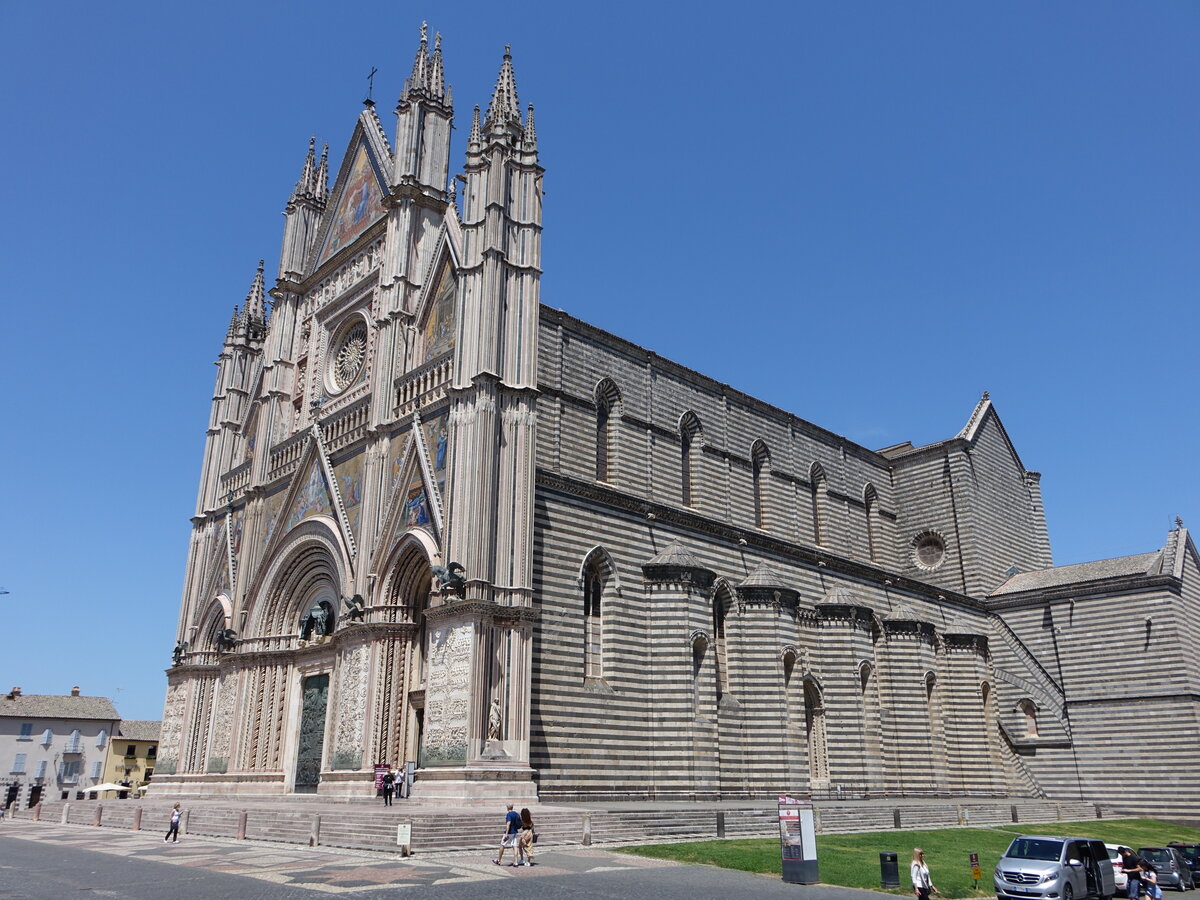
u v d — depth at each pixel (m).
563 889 24.42
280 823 38.00
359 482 53.34
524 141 51.91
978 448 81.88
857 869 31.75
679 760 48.50
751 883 27.75
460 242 52.28
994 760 69.75
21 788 105.12
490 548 43.50
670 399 61.34
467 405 46.12
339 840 34.84
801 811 29.25
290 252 69.94
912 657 65.44
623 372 58.31
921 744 63.75
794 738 55.41
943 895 29.06
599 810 37.44
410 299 55.91
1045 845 30.97
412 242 57.25
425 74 61.78
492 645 41.94
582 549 49.09
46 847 37.41
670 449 60.06
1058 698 70.88
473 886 24.53
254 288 76.00
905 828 45.72
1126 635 69.06
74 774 109.62
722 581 57.19
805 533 69.38
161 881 25.48
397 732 46.50
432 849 32.03
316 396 63.06
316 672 55.16
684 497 61.25
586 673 48.16
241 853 32.78
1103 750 67.81
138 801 56.62
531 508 45.41
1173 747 65.06
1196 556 73.62
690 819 38.72
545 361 52.66
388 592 48.53
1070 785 68.56
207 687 63.22
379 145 63.69
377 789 42.44
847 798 57.12
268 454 64.81
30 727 108.31
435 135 60.62
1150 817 64.69
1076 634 71.50
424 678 47.66
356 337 61.94
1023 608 74.75
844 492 75.25
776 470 68.38
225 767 57.97
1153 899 32.97
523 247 49.78
